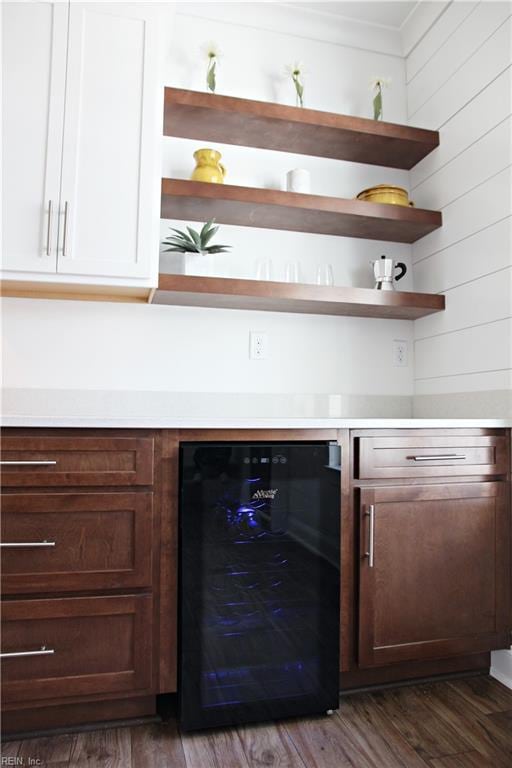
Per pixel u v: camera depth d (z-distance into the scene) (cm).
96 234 177
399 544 172
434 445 179
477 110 212
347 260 246
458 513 180
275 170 240
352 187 251
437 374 234
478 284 209
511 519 187
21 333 205
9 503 143
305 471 159
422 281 247
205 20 236
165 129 222
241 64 239
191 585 149
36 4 177
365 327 247
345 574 167
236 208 213
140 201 181
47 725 149
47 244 173
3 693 140
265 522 155
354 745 145
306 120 218
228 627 152
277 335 234
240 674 152
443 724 155
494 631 181
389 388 248
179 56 230
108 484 149
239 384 227
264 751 142
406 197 236
